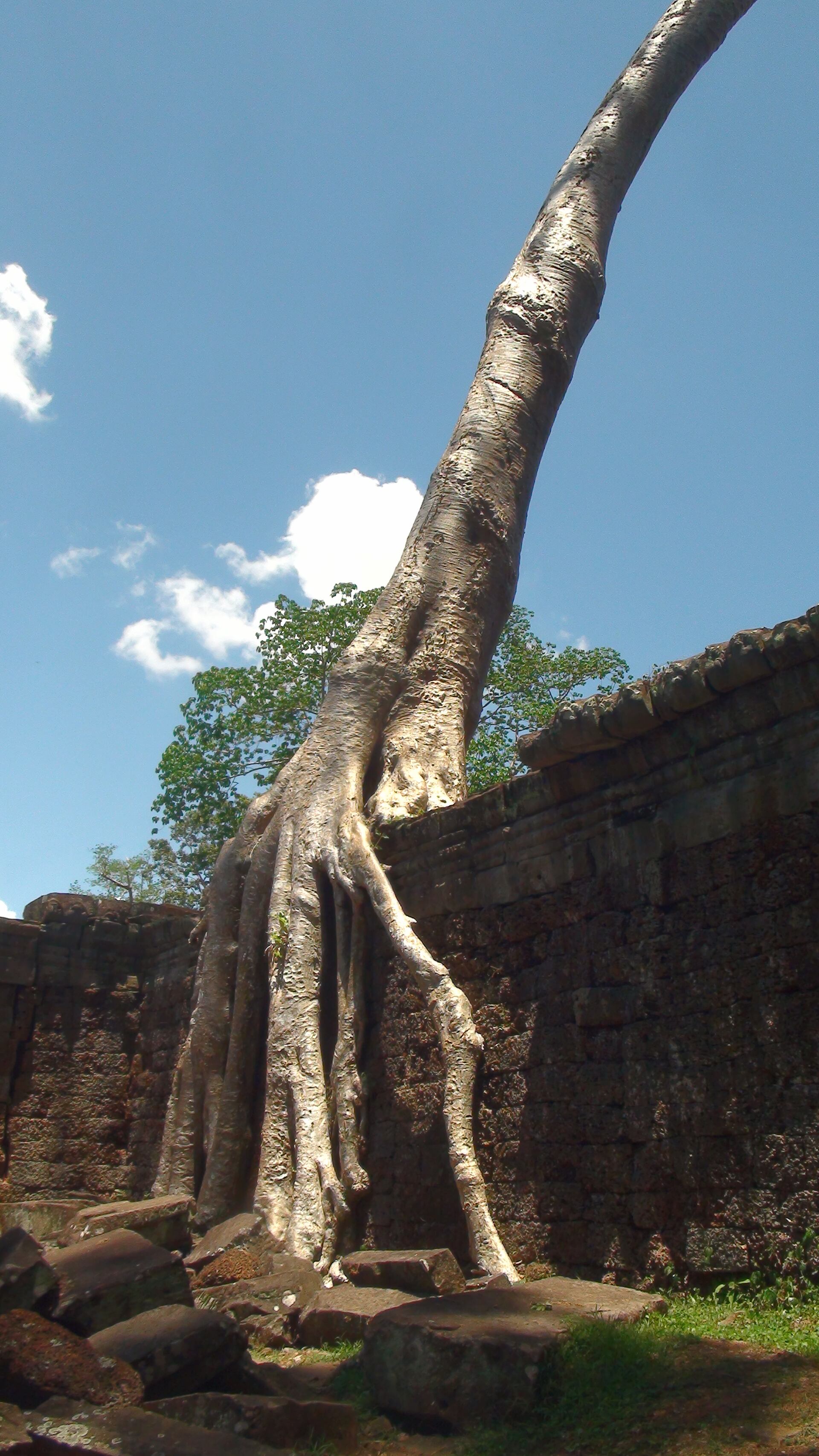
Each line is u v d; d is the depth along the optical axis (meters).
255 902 10.65
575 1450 4.07
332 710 11.02
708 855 6.82
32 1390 4.38
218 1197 9.97
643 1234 6.65
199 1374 4.80
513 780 8.58
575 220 13.03
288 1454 3.91
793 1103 5.94
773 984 6.21
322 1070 9.48
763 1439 3.83
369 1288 6.71
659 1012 6.90
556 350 12.50
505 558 11.86
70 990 15.28
